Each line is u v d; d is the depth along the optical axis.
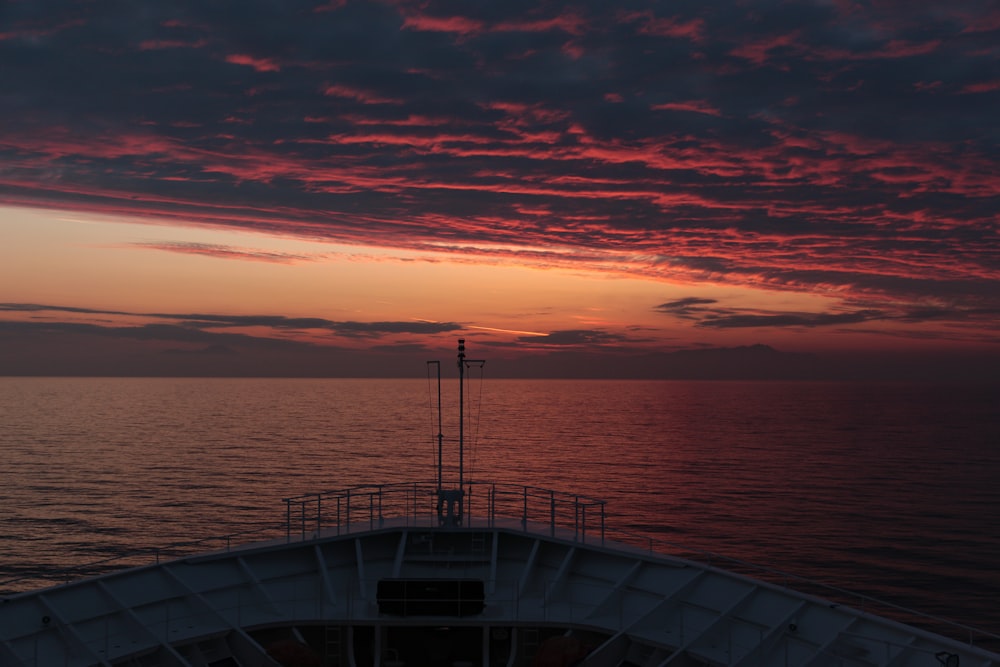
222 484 144.00
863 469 177.25
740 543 101.19
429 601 22.58
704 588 22.89
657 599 23.11
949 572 86.81
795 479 159.88
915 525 113.38
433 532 26.94
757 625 20.81
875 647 18.27
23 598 20.41
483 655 22.70
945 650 17.20
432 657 23.36
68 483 145.75
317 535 26.45
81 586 21.58
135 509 120.00
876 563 90.88
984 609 73.75
